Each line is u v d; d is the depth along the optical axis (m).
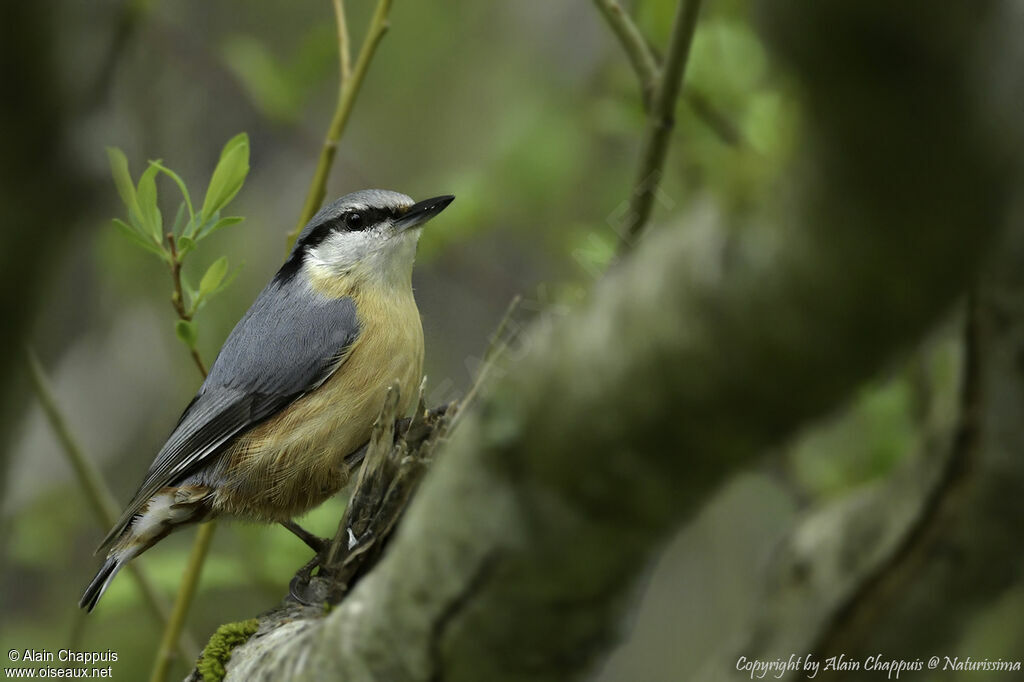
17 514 11.71
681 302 2.53
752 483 11.15
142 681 12.43
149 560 9.62
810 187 2.24
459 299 14.36
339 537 6.86
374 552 6.53
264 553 9.40
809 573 4.42
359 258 9.17
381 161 15.78
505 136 12.66
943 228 2.18
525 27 15.52
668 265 2.58
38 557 11.95
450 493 3.37
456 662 3.69
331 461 8.77
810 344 2.40
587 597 3.33
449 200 9.47
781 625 4.48
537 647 3.52
